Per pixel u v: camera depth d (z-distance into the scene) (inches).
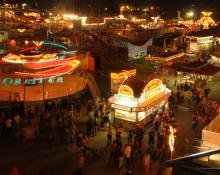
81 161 605.9
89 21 2908.5
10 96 888.9
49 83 1057.5
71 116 788.6
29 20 2977.4
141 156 654.5
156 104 851.4
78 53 1378.0
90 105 904.9
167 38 1927.9
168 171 550.6
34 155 660.7
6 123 736.3
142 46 1706.4
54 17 3595.0
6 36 1905.8
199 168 229.6
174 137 734.5
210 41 1975.9
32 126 768.3
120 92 812.0
